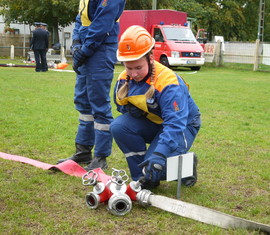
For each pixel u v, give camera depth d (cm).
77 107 433
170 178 312
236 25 4431
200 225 277
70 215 293
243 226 268
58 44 2648
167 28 2089
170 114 302
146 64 307
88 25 401
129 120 344
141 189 340
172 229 274
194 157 354
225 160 459
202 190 354
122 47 305
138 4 2847
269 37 5522
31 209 301
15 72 1574
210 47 2520
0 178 367
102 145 409
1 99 850
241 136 588
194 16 3238
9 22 2983
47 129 590
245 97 1024
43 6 2734
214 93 1088
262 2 3003
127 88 324
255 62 2219
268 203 329
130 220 286
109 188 301
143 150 350
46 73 1584
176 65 2027
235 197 339
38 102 828
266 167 434
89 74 395
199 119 348
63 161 430
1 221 280
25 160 425
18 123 624
